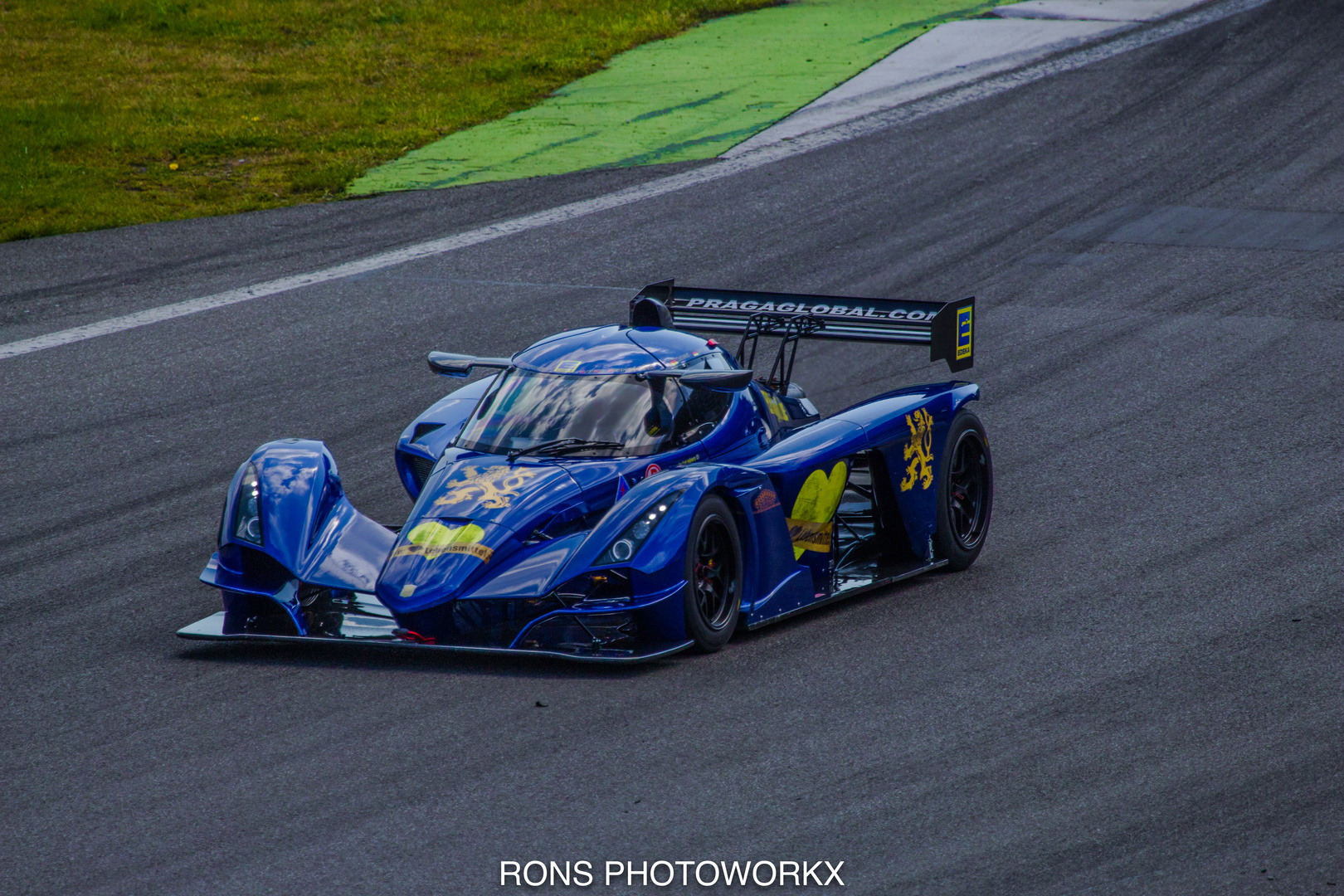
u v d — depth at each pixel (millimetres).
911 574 27812
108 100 86500
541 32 106812
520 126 82938
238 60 98750
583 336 28094
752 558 24766
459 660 23562
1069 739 20219
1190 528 30969
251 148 77938
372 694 22031
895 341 30641
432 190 70312
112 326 50906
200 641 25266
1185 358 45094
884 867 16656
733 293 33375
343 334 49719
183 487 35594
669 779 18891
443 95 89875
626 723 20703
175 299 54188
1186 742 20094
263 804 18312
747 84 91438
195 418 41312
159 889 16250
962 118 81250
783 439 28234
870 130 79562
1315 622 25031
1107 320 49406
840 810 18031
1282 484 33812
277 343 48844
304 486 25078
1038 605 26469
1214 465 35531
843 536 30641
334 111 85500
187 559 30391
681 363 27203
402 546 23969
